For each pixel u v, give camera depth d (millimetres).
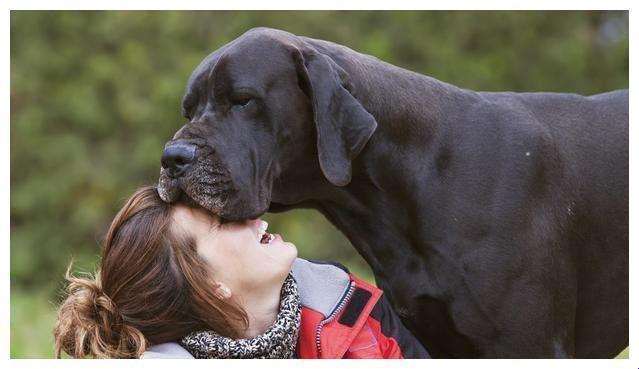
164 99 12328
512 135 4289
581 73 12672
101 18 12633
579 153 4500
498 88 12398
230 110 3875
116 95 12672
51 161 12875
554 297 4250
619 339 4750
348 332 4000
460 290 4199
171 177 3818
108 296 3904
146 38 12609
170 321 3857
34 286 12930
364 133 3918
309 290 4109
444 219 4199
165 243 3834
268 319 3939
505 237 4148
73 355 3990
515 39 12469
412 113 4238
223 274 3834
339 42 12086
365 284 4176
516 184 4203
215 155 3783
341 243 12164
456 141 4270
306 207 4477
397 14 12211
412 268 4336
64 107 12781
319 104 3904
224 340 3834
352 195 4320
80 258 12672
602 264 4539
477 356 4289
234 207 3801
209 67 3934
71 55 12781
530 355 4203
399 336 4395
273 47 3947
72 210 12875
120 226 3916
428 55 12273
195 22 12398
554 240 4262
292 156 4043
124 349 3865
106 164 12781
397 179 4238
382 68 4289
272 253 3852
